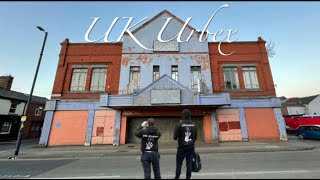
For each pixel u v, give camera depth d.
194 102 14.70
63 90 17.44
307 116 26.66
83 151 12.99
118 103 14.87
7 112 27.22
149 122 4.99
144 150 4.76
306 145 13.40
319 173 6.10
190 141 4.87
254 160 8.80
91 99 17.06
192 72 17.92
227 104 14.62
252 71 18.28
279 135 16.36
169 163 8.60
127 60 17.86
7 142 23.53
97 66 18.16
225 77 18.11
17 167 8.45
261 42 18.77
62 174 6.88
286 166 7.32
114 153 12.01
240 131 16.47
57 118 16.66
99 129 16.47
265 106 16.98
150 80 17.28
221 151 11.71
